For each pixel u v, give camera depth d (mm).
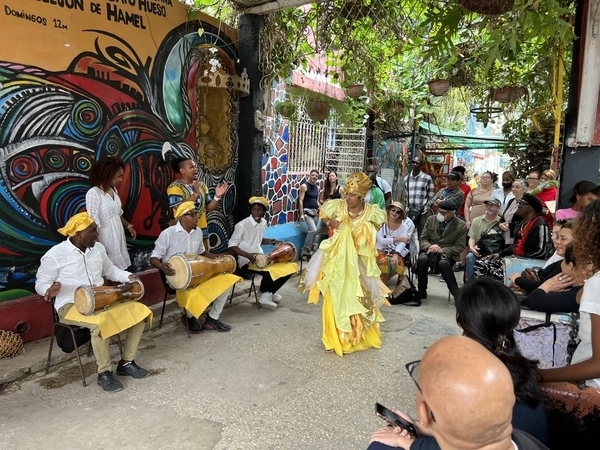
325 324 4156
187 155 5523
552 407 1991
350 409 3176
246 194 6449
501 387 1019
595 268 1957
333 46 6164
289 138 7605
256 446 2723
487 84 7043
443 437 1090
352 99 8477
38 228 4023
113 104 4570
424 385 1089
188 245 4422
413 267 6008
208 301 4227
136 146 4844
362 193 4066
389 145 11523
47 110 4020
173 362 3846
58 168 4137
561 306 2412
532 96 7320
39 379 3498
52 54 4020
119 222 4191
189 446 2703
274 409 3139
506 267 4234
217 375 3627
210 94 6074
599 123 4172
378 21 5570
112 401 3197
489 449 1051
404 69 8523
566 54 5703
